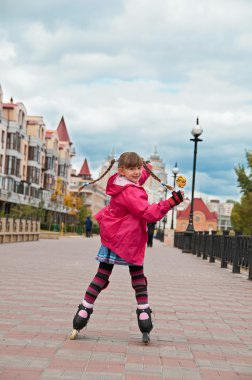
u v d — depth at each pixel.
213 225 127.06
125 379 3.14
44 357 3.57
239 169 58.72
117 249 4.16
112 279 9.34
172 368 3.46
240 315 6.00
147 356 3.77
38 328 4.56
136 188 4.15
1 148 56.72
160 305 6.47
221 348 4.18
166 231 38.59
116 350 3.90
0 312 5.29
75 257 15.43
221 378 3.28
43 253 16.84
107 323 5.00
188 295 7.68
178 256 20.67
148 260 16.25
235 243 12.73
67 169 90.31
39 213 51.06
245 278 11.40
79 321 4.17
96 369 3.33
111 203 4.26
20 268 10.70
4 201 56.56
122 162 4.24
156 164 153.38
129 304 6.29
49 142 77.00
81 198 83.38
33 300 6.23
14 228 24.53
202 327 5.10
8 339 4.07
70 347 3.91
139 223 4.18
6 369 3.23
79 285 8.05
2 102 58.53
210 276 11.42
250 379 3.29
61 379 3.08
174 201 4.02
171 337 4.52
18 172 60.97
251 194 57.41
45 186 76.00
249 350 4.15
